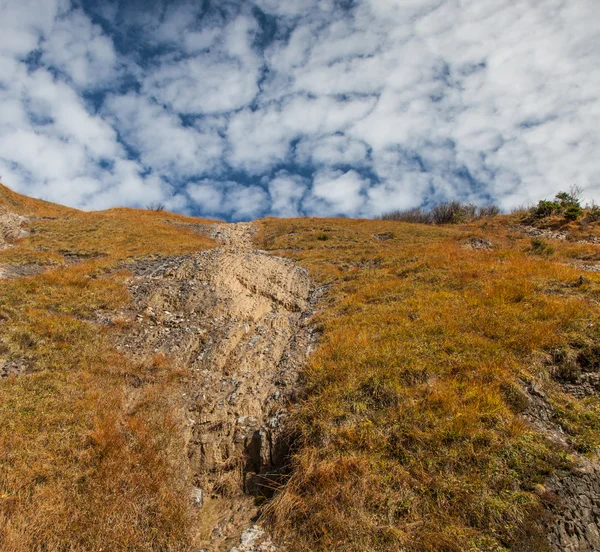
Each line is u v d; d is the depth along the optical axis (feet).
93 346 34.45
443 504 18.34
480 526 17.46
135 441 24.38
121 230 92.07
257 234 122.72
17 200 112.27
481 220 132.77
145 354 34.94
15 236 81.41
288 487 20.58
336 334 34.17
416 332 31.14
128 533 18.84
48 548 17.63
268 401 28.71
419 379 25.66
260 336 37.96
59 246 72.59
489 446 20.49
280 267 55.88
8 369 29.43
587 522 17.65
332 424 23.20
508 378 24.58
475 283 40.60
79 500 19.90
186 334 37.50
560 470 19.39
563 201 115.03
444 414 22.54
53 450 22.33
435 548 16.71
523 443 20.57
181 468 24.11
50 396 26.81
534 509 17.74
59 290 44.11
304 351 34.58
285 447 23.99
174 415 27.73
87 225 96.02
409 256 60.18
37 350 32.12
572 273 40.16
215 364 33.76
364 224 119.85
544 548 16.60
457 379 25.26
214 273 48.57
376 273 52.90
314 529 18.34
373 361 27.76
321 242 91.91
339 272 58.23
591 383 24.53
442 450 20.58
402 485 19.38
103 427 24.56
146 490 21.24
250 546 18.40
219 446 25.73
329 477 20.07
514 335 28.55
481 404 23.00
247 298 45.57
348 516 18.45
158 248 75.61
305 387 27.55
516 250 69.31
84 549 17.83
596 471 19.33
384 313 36.68
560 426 22.15
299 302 47.62
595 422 21.88
